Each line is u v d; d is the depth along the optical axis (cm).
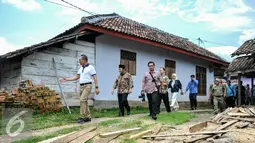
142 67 1509
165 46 1536
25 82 968
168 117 955
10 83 1088
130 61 1445
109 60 1327
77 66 1186
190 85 1536
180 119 967
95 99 1248
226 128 775
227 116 898
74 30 1239
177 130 761
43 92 970
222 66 2134
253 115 867
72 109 1097
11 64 1090
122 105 997
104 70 1299
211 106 1973
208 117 1117
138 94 1476
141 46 1509
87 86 813
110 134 646
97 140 612
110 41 1340
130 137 645
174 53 1744
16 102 869
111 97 1324
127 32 1307
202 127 830
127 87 993
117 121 827
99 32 1222
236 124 799
